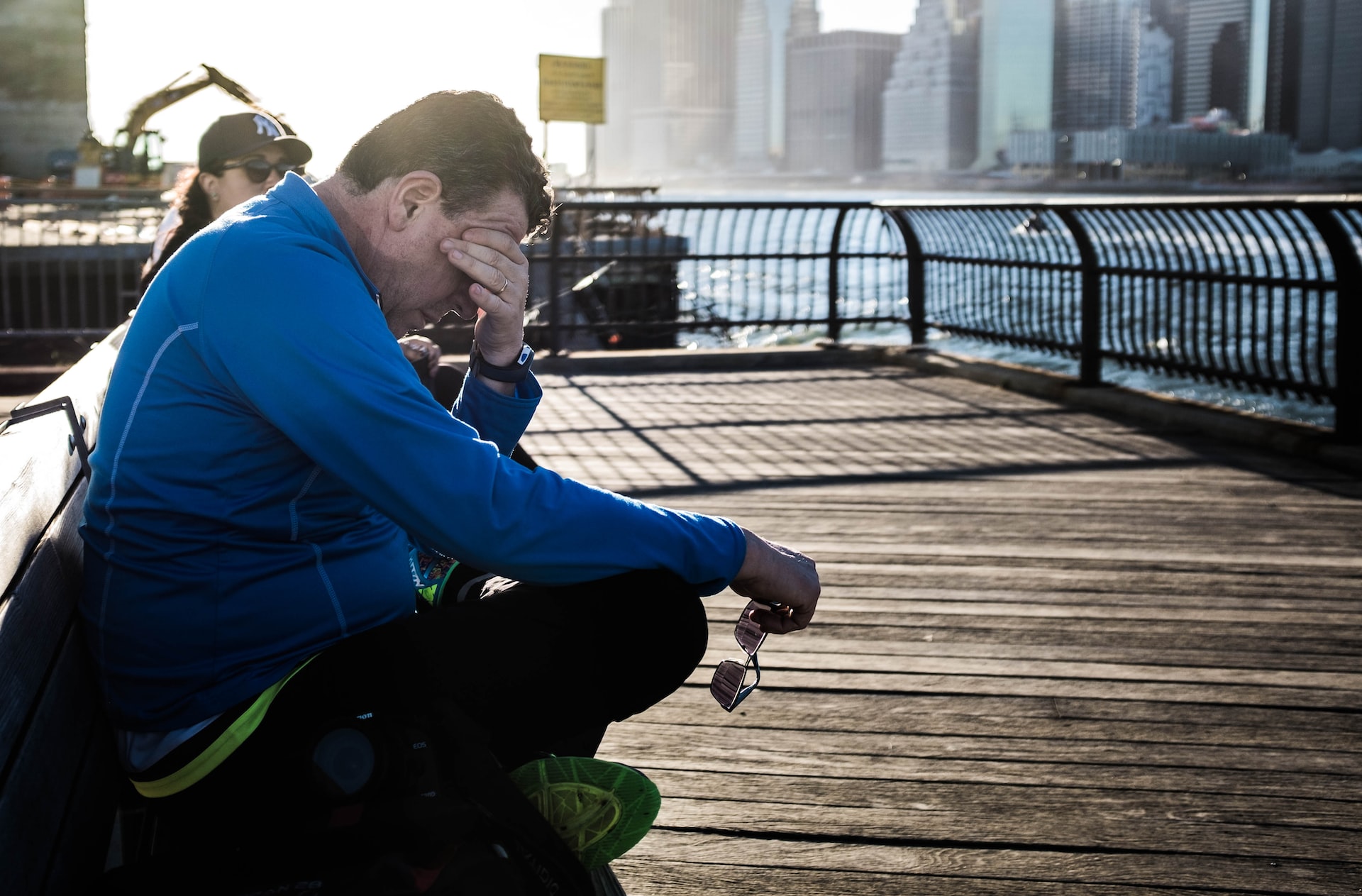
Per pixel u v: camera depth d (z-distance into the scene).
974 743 2.59
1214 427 6.14
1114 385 7.30
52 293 10.25
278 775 1.27
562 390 7.79
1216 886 2.02
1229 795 2.35
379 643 1.29
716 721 2.70
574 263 9.08
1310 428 5.77
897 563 3.97
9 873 0.95
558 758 1.34
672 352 8.85
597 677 1.34
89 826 1.26
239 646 1.30
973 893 2.00
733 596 3.69
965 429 6.38
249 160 3.11
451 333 9.62
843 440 6.10
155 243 3.37
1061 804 2.31
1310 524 4.45
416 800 1.20
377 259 1.38
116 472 1.29
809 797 2.34
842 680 2.95
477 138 1.35
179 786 1.30
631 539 1.31
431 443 1.24
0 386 7.57
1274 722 2.70
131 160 14.72
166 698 1.30
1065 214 7.23
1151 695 2.86
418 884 1.16
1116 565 3.93
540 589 1.35
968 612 3.46
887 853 2.13
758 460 5.61
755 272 9.46
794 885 2.02
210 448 1.26
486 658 1.30
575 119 11.70
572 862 1.20
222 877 1.17
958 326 8.86
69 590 1.34
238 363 1.23
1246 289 6.42
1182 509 4.69
